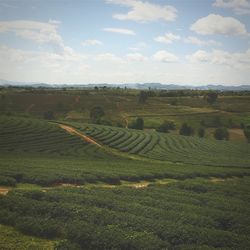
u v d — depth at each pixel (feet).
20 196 89.51
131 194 105.29
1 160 164.86
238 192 124.77
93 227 68.69
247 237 73.46
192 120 539.70
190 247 64.23
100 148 274.57
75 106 618.85
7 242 65.16
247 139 441.68
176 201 102.06
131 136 340.80
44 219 73.56
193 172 171.94
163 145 311.88
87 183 135.54
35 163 159.33
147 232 70.85
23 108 580.71
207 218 82.48
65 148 253.65
